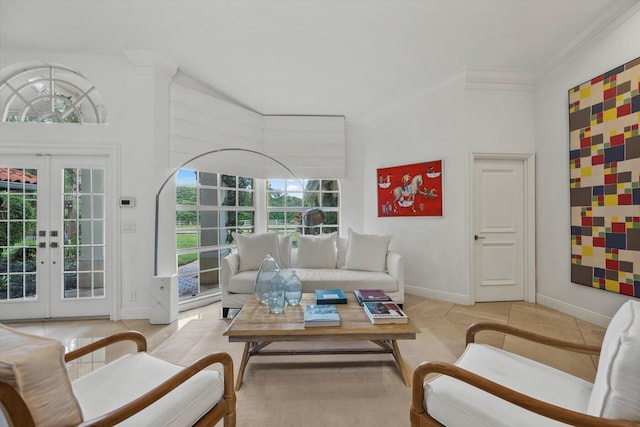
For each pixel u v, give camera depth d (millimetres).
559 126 3014
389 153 4047
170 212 3129
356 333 1666
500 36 2650
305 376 1860
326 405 1584
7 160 2889
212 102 3529
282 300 1978
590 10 2324
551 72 3100
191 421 1026
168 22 2480
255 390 1713
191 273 3529
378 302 2053
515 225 3416
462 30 2562
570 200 2855
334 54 2914
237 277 2984
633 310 1003
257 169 4117
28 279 2922
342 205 4402
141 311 2963
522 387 1107
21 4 2273
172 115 3143
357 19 2418
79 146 2924
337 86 3539
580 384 1120
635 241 2270
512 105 3332
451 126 3400
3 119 2947
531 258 3346
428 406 1062
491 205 3402
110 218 2971
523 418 932
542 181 3240
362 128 4410
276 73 3268
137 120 2979
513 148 3330
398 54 2924
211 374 1182
